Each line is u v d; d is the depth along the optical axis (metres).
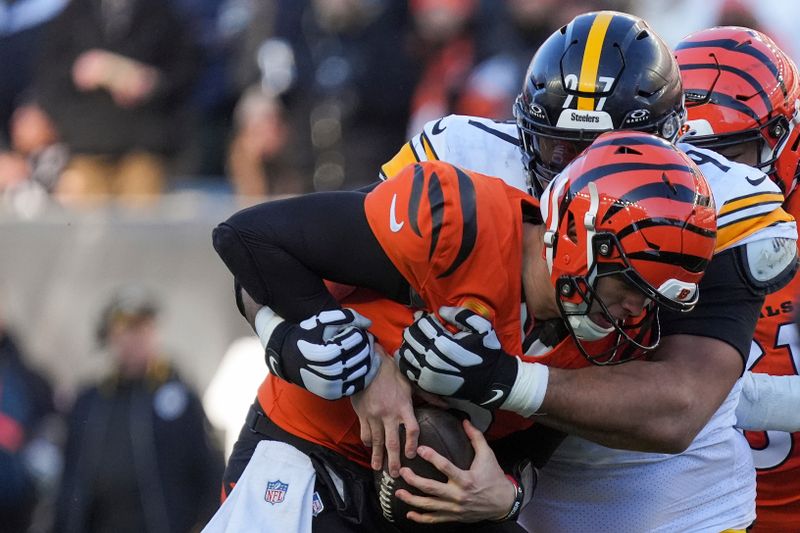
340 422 11.30
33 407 20.33
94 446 19.97
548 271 10.70
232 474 11.95
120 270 20.94
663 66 11.58
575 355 10.98
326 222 10.68
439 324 10.51
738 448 12.60
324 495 11.34
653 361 11.02
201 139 26.80
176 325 20.73
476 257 10.48
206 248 21.09
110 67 24.91
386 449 10.91
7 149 27.78
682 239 10.20
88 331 20.66
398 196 10.61
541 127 11.62
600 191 10.30
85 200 23.00
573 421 10.75
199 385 20.53
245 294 11.36
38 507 20.16
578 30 11.74
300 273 10.70
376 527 11.41
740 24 25.53
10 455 19.94
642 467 12.24
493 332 10.55
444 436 10.90
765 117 12.94
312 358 10.57
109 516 19.92
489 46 25.03
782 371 13.10
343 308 10.95
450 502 10.88
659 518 12.29
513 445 11.63
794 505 13.83
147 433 19.97
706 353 11.04
